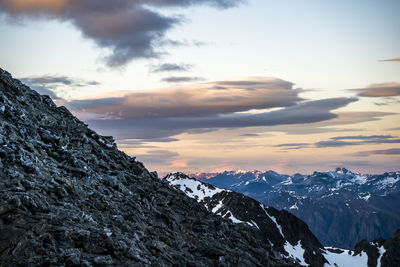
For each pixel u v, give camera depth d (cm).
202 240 5388
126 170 6569
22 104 5703
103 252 3291
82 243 3269
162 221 5309
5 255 2977
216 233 5944
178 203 6600
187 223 5812
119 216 4222
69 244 3231
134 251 3444
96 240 3312
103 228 3691
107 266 3159
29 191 3603
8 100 5166
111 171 5703
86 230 3384
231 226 6962
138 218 4647
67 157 4984
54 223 3362
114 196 4956
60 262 3031
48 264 2975
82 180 4703
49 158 4734
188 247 4784
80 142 5938
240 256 5266
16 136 4503
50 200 3766
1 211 3209
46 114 6072
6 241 3058
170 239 4612
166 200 6331
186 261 4122
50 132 5512
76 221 3559
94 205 4228
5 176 3700
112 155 6581
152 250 3931
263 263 5978
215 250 4728
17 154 4066
